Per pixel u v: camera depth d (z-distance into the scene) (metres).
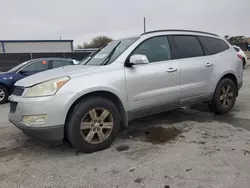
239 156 3.17
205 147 3.49
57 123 3.18
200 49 4.73
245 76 12.62
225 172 2.78
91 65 3.98
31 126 3.14
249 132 4.06
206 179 2.65
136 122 4.82
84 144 3.38
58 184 2.69
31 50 34.22
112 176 2.81
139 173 2.84
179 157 3.20
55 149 3.66
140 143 3.77
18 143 3.96
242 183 2.56
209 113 5.33
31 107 3.13
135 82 3.75
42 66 8.78
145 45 4.03
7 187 2.65
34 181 2.76
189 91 4.42
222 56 5.02
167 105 4.22
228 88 5.14
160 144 3.69
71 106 3.31
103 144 3.54
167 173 2.81
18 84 3.54
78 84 3.29
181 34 4.55
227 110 5.19
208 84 4.71
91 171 2.95
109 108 3.54
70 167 3.07
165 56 4.20
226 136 3.90
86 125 3.39
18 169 3.06
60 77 3.30
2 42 32.72
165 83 4.09
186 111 5.56
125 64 3.75
